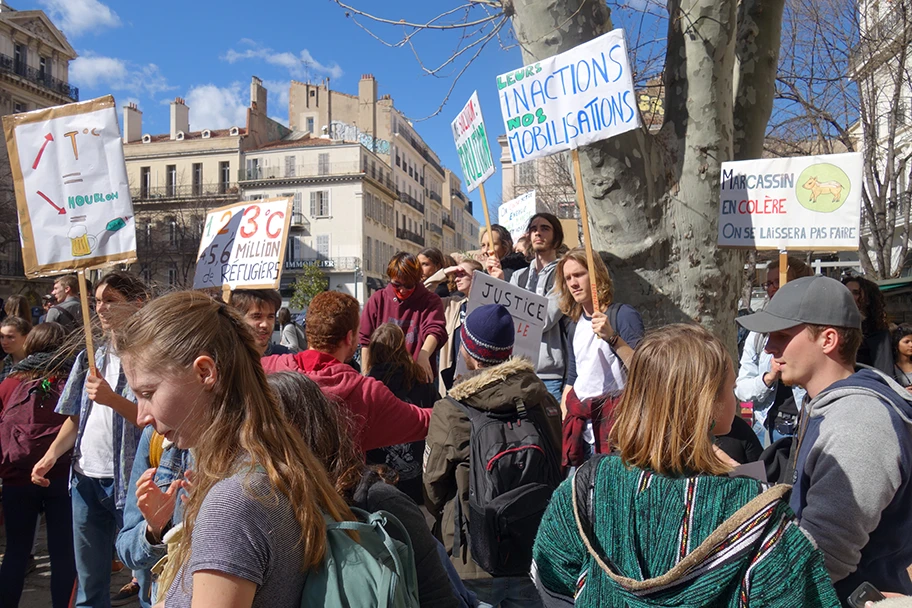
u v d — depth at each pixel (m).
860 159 3.56
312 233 50.81
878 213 12.17
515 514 2.49
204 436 1.50
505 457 2.59
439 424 2.80
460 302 6.01
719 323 4.30
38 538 5.94
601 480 1.65
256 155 51.62
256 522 1.40
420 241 67.25
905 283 9.00
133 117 53.53
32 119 3.66
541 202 22.19
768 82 4.66
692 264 4.22
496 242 6.41
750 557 1.41
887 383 2.00
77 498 3.52
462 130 5.16
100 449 3.47
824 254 18.08
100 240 3.58
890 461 1.83
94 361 3.31
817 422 2.02
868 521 1.82
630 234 4.28
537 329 4.04
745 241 3.77
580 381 3.75
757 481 1.51
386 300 5.41
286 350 4.91
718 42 4.13
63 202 3.62
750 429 2.90
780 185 3.70
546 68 3.91
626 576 1.50
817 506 1.86
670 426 1.57
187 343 1.51
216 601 1.33
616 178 4.17
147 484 2.08
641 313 4.30
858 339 2.12
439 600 1.87
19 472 3.83
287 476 1.48
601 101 3.73
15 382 4.03
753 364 4.26
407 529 1.85
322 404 1.86
